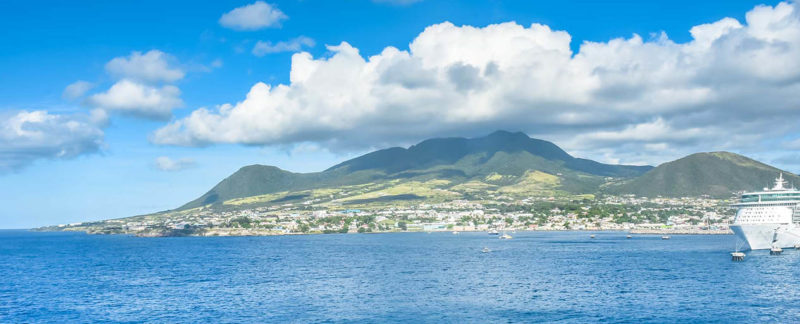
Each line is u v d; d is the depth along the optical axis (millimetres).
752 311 136750
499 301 154500
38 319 141375
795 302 146625
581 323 126938
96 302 163250
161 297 169375
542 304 149375
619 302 150375
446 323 128875
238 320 134875
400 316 136750
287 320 133875
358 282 195875
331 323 130250
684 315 133500
